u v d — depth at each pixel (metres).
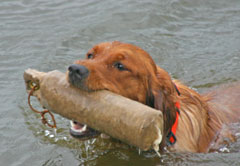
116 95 5.91
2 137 8.08
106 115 5.77
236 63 11.50
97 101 5.89
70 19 13.59
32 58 11.27
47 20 13.51
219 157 7.46
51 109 6.27
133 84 6.68
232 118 8.83
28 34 12.57
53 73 6.27
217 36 12.98
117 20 13.55
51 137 8.12
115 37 12.57
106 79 6.35
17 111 9.01
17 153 7.56
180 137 7.49
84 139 6.67
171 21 13.82
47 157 7.44
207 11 14.70
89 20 13.51
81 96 5.98
